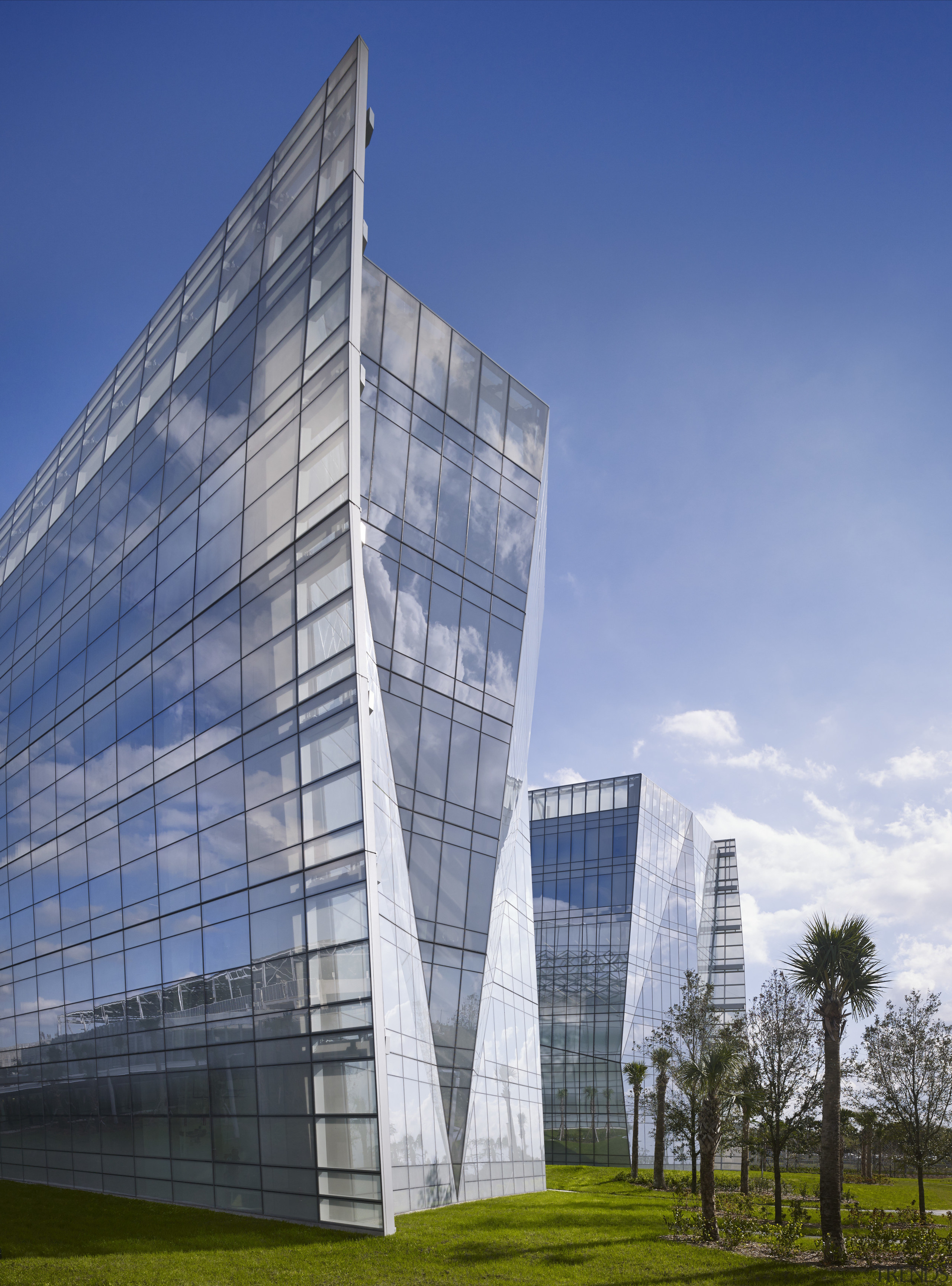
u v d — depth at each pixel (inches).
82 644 1549.0
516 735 1513.3
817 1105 1289.4
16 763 1761.8
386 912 1101.1
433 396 1382.9
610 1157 2947.8
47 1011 1501.0
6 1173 1565.0
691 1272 789.9
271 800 1023.0
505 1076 1444.4
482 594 1430.9
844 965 1050.1
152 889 1236.5
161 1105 1139.3
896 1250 944.9
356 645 929.5
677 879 3750.0
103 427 1684.3
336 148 1135.6
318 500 1021.2
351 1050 855.7
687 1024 1743.4
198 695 1194.6
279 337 1163.9
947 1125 1419.8
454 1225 935.7
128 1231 804.0
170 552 1325.0
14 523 2094.0
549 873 3521.2
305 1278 629.3
